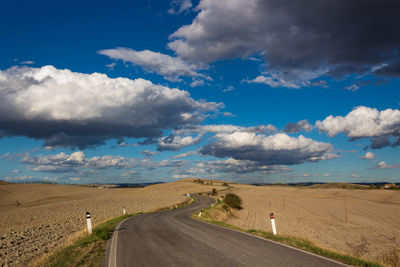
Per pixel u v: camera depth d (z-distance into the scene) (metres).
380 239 30.39
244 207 64.31
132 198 85.56
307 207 68.75
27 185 165.12
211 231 14.85
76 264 8.45
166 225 18.41
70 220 32.62
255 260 8.18
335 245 24.97
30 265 9.44
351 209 65.62
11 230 25.47
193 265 7.90
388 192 119.50
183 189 153.88
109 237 13.97
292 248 9.89
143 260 8.78
